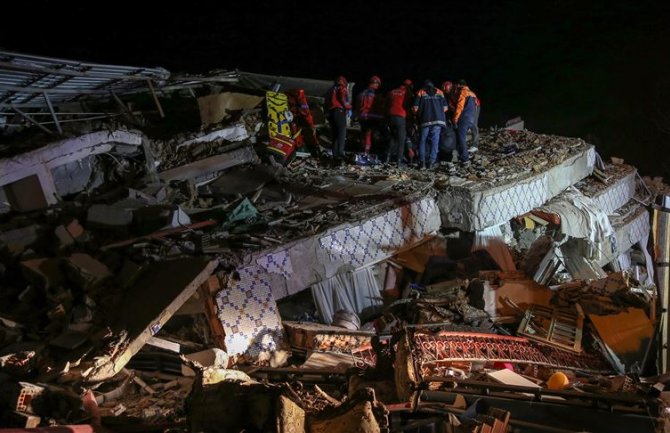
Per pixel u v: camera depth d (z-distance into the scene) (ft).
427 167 45.93
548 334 33.50
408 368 23.27
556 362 31.76
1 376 23.38
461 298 35.53
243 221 34.83
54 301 27.61
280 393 19.31
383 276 38.96
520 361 30.55
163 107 49.98
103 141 36.68
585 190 53.01
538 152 50.34
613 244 50.70
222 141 44.75
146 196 35.22
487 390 22.18
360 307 35.83
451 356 29.35
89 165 36.88
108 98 46.60
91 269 28.37
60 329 26.81
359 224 35.50
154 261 29.37
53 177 34.78
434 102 45.06
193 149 43.39
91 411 22.18
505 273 37.99
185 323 29.30
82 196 35.60
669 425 20.31
